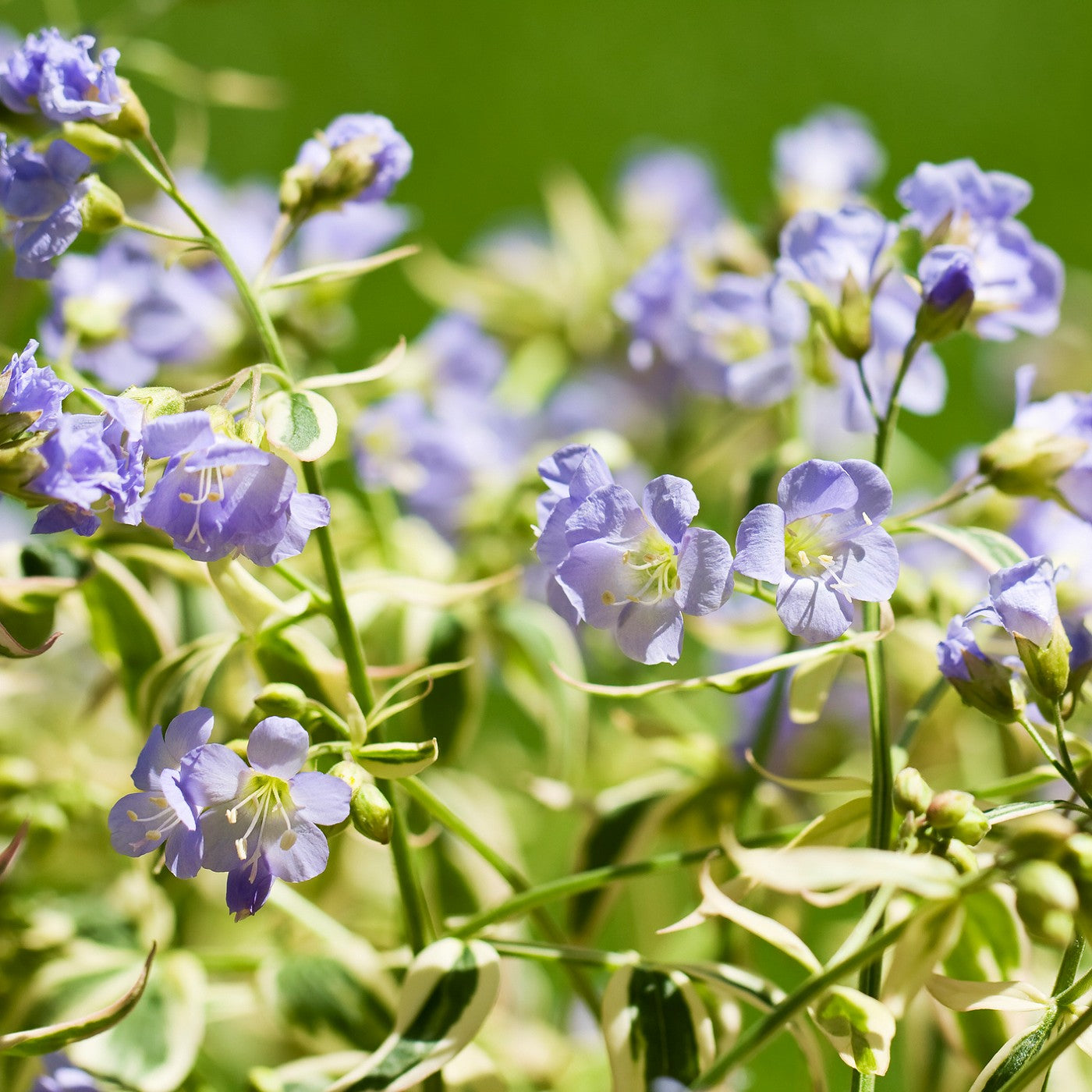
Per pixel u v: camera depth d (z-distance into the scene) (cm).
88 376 77
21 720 80
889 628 69
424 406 81
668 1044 71
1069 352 103
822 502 68
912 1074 73
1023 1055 70
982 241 72
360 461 78
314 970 75
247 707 73
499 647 78
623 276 93
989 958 71
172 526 68
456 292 96
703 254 80
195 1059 75
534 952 71
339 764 69
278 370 69
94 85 70
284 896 75
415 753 69
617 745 82
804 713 72
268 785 68
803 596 68
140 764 68
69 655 81
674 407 88
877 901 68
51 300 76
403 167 72
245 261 79
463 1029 70
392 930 78
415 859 73
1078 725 75
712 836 76
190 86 81
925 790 69
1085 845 67
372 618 77
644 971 71
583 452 69
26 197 70
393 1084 70
